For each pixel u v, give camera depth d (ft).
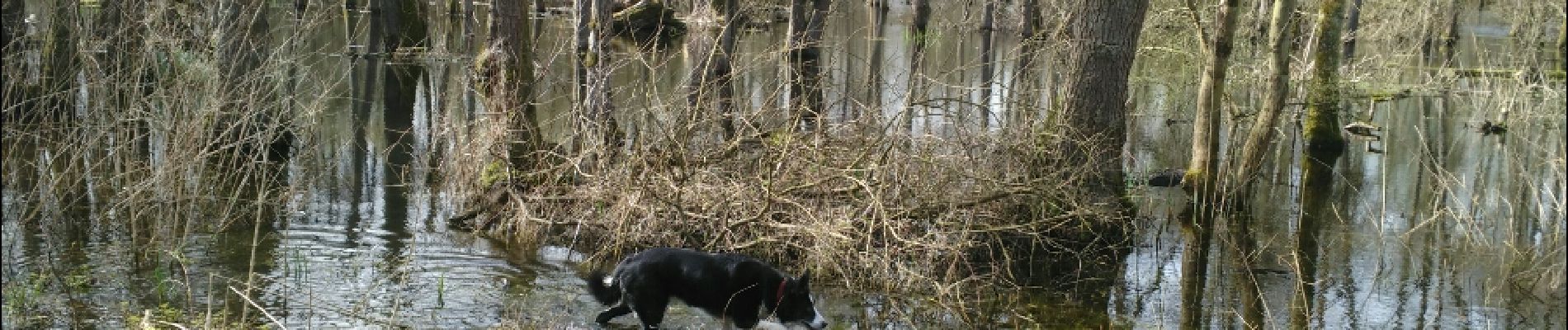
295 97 47.09
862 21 120.88
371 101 66.13
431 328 26.30
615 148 36.83
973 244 32.81
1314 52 59.77
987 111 36.73
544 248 34.63
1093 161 36.70
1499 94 66.39
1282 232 40.09
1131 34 37.91
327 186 42.68
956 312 29.22
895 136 33.78
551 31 97.71
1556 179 45.21
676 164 34.65
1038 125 38.17
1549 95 63.21
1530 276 33.60
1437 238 39.45
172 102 35.24
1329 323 29.40
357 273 30.81
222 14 42.73
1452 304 31.32
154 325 25.46
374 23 107.55
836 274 31.96
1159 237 38.55
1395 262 35.99
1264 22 64.13
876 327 27.81
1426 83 82.17
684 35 104.01
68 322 25.85
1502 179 50.37
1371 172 51.98
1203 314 30.14
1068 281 32.91
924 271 31.32
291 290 28.94
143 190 32.68
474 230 36.37
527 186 37.35
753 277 25.99
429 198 41.29
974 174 33.76
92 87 36.65
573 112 38.42
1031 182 34.32
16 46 40.73
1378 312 30.53
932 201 33.53
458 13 118.42
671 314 27.66
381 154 50.06
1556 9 98.27
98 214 35.14
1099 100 37.88
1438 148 58.59
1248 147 42.93
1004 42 98.78
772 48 71.87
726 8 52.08
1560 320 29.94
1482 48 108.47
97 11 40.86
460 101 58.80
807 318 26.30
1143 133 60.54
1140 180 47.24
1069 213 34.19
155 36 36.37
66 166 38.14
